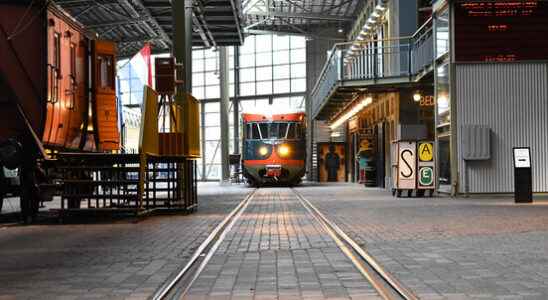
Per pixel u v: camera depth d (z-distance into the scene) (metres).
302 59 64.06
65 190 15.70
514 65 23.23
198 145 20.17
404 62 31.97
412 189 23.92
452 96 23.16
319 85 45.59
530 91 23.17
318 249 9.67
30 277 7.60
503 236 10.90
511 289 6.56
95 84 17.78
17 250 10.09
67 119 16.09
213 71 68.25
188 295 6.48
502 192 23.09
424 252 9.16
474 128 22.94
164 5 28.62
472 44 23.25
